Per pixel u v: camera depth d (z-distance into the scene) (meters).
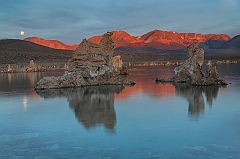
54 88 26.34
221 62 93.12
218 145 10.11
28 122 13.64
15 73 53.31
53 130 12.23
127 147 10.07
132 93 22.83
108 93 22.97
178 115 14.49
